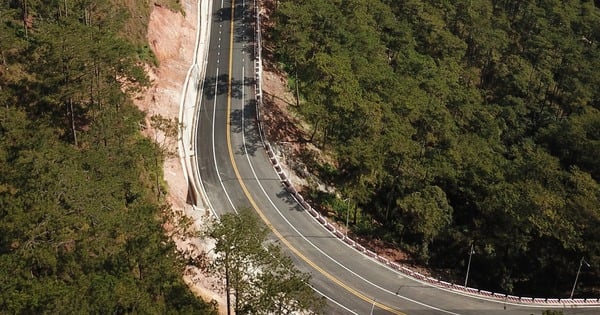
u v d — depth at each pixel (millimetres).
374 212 67375
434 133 72500
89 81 45062
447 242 63594
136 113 50281
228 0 97188
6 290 23875
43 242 28953
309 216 59688
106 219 32500
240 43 85188
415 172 65688
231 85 76062
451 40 99688
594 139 83812
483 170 67188
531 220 58500
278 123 72125
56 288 24219
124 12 61094
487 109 90438
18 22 52406
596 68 103625
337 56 71125
